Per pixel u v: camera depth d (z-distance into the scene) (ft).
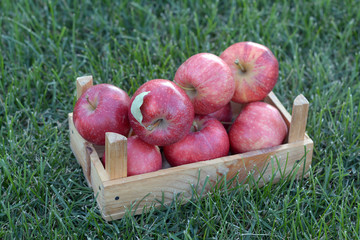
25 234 3.66
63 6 5.13
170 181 3.66
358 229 3.68
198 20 5.11
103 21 4.96
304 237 3.67
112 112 3.59
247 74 3.82
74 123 3.66
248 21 5.00
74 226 3.72
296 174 3.91
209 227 3.67
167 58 4.58
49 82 4.54
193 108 3.57
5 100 4.29
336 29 4.94
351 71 4.75
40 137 4.16
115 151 3.50
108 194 3.58
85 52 4.74
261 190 3.87
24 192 3.82
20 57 4.66
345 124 4.24
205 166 3.68
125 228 3.68
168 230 3.69
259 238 3.66
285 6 5.13
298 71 4.58
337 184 3.92
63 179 3.85
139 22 5.09
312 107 4.42
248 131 3.75
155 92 3.49
